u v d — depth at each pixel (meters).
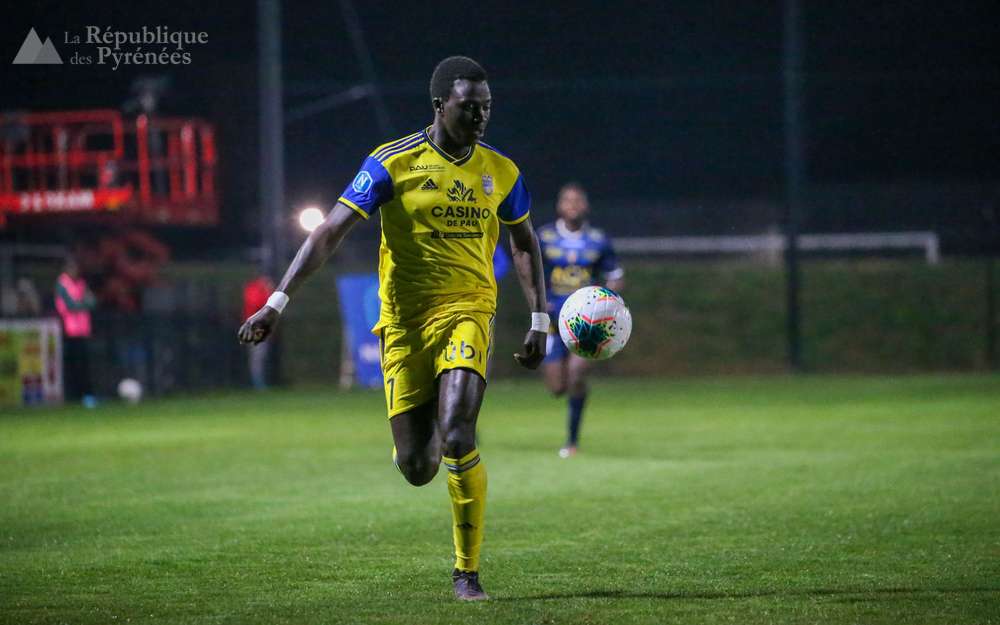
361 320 91.25
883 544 25.25
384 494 34.66
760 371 100.38
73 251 97.25
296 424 60.88
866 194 128.00
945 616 18.69
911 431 50.50
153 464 43.22
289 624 18.58
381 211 21.25
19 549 26.00
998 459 40.25
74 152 98.75
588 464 41.06
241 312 95.88
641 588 21.16
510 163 21.89
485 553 24.86
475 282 21.36
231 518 30.30
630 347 102.94
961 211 125.81
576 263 46.38
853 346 102.50
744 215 129.62
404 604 19.98
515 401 75.62
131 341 86.06
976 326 103.12
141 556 24.98
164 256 99.50
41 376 79.12
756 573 22.39
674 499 32.47
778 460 41.12
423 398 21.47
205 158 99.81
